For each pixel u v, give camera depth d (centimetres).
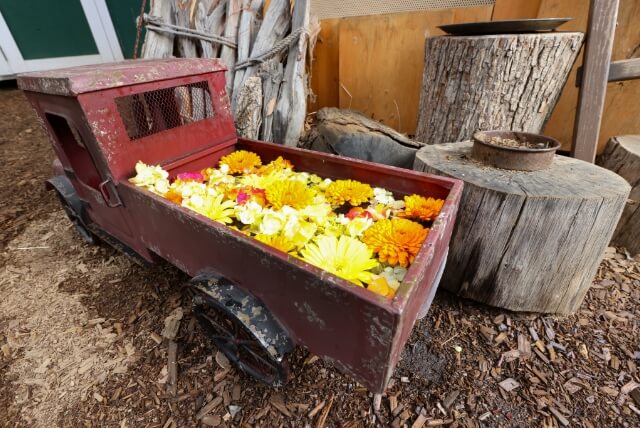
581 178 120
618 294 145
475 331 131
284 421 103
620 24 176
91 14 420
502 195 112
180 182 120
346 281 63
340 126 191
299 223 97
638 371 115
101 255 178
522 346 124
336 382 113
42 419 107
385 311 57
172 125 140
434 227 82
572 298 131
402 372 116
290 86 185
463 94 169
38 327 138
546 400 107
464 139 178
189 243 97
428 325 133
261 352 100
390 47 224
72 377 118
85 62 444
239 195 116
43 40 409
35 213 221
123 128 113
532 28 151
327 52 245
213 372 117
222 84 148
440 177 109
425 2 212
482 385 112
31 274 167
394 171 119
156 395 111
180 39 209
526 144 139
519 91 158
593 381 112
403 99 238
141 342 129
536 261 121
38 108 124
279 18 186
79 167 142
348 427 102
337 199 119
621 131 198
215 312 111
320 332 76
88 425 104
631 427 100
